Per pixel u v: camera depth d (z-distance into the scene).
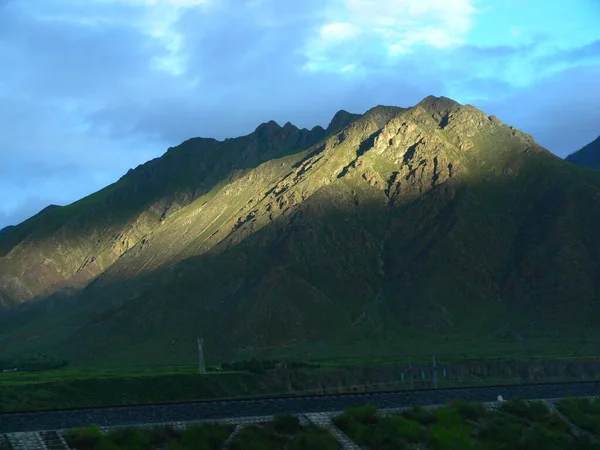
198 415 51.19
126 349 175.62
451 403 57.44
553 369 125.81
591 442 54.62
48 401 86.56
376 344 164.75
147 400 93.19
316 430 50.47
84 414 49.41
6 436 44.69
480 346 159.12
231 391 102.50
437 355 149.00
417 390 60.75
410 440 51.19
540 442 52.97
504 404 59.88
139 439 45.47
